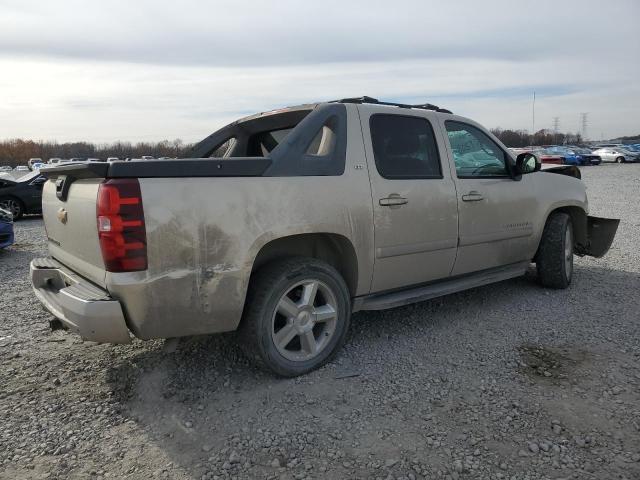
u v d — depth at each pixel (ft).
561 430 9.11
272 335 10.87
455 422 9.46
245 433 9.21
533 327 14.19
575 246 20.26
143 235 9.19
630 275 19.80
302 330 11.35
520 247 16.46
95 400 10.55
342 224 11.62
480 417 9.61
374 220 12.23
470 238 14.58
